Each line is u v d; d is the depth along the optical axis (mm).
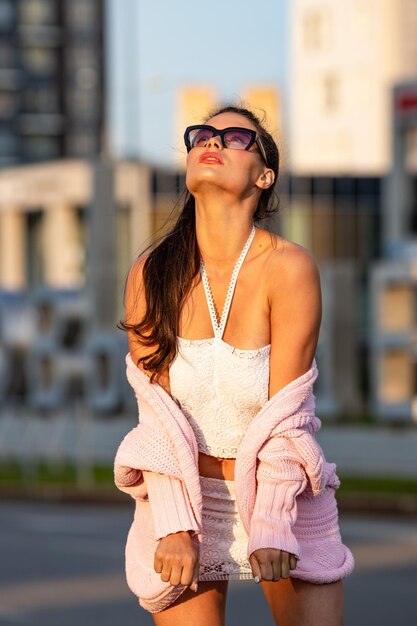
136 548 5566
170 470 5250
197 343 5312
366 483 31938
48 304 65000
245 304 5324
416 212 55656
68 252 84312
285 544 5125
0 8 157750
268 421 5207
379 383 49062
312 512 5434
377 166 112938
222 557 5418
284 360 5293
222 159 5230
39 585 18469
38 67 158625
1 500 35750
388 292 48969
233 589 17641
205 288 5340
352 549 22250
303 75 117875
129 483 5430
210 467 5406
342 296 58531
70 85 159125
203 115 5777
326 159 116562
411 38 109938
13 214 88562
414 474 34812
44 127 158250
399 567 19750
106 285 71375
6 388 67625
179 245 5387
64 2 158750
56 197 85188
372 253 75500
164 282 5348
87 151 159125
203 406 5340
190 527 5227
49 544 23953
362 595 17047
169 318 5336
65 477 38469
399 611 15750
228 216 5301
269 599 5535
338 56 115125
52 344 64188
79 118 159375
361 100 113562
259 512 5184
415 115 55219
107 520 29125
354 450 43656
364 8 112938
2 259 88812
